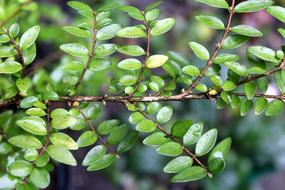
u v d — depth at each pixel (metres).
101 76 0.40
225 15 1.05
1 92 0.38
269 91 0.70
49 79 0.39
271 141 0.91
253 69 0.32
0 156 0.36
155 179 0.90
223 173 0.89
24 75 0.37
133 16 0.32
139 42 0.94
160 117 0.32
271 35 1.04
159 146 0.31
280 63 0.32
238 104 0.32
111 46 0.32
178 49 0.99
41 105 0.32
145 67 0.32
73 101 0.33
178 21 1.03
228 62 0.32
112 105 0.87
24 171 0.30
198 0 0.32
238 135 0.91
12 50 0.32
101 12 0.33
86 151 0.75
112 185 0.85
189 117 0.88
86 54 0.32
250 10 0.32
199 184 0.89
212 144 0.31
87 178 0.83
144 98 0.33
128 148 0.32
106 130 0.33
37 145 0.31
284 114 0.98
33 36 0.32
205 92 0.33
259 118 0.94
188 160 0.31
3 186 0.35
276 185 0.97
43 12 0.53
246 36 0.32
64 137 0.31
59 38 0.49
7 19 0.33
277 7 0.32
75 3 0.33
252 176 0.92
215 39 1.01
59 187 0.48
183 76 0.33
